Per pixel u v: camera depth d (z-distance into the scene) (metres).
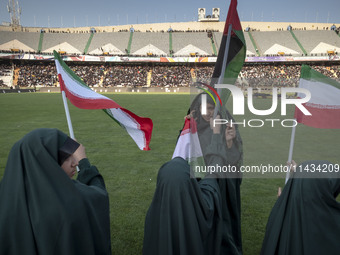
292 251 2.03
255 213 4.33
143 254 1.81
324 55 51.81
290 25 61.09
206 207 1.67
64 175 1.61
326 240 1.93
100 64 52.53
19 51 51.50
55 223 1.53
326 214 1.94
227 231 2.14
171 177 1.61
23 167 1.58
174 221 1.60
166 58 48.41
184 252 1.57
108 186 5.54
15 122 13.84
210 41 59.22
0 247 1.49
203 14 62.69
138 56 51.25
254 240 3.58
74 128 12.18
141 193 5.18
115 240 3.65
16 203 1.53
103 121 14.13
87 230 1.64
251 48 55.41
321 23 60.75
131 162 7.17
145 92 42.69
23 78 47.62
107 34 60.94
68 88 3.15
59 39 58.72
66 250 1.53
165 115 16.58
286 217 2.10
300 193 2.00
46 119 14.88
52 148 1.61
